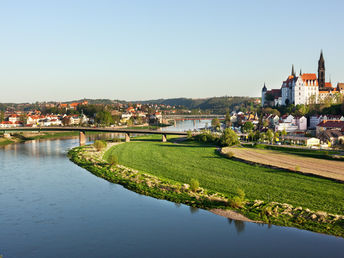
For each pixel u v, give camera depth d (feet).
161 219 243.19
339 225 219.00
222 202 266.36
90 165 435.12
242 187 307.78
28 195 304.09
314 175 336.29
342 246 197.16
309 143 544.62
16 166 441.27
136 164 437.58
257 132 651.25
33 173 395.75
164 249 199.31
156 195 295.69
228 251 195.52
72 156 518.37
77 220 244.22
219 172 373.20
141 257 190.80
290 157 444.96
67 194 306.35
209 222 235.61
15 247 203.92
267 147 544.21
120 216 250.37
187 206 268.00
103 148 590.14
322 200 263.90
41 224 237.66
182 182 334.44
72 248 202.08
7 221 243.19
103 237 216.33
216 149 565.94
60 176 378.94
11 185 339.16
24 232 224.74
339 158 415.64
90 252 196.95
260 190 296.30
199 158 472.85
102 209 265.75
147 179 344.08
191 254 193.16
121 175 368.48
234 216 243.60
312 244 200.54
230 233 217.97
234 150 529.04
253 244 202.69
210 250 197.26
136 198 291.79
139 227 230.48
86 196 299.58
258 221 233.35
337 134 554.46
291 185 308.19
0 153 568.41
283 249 196.13
